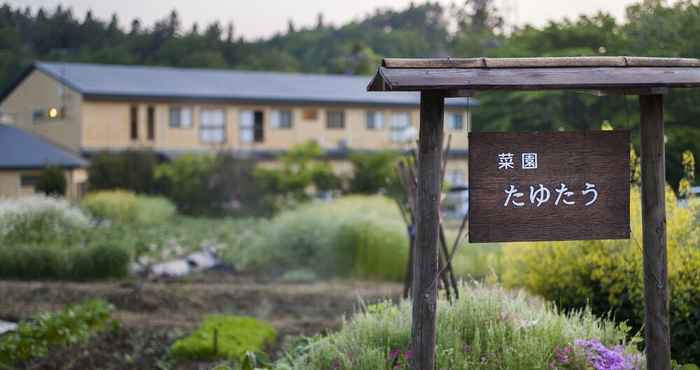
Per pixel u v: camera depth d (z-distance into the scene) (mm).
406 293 8266
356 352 5344
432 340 4559
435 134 4496
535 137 4633
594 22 15102
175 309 10828
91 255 14008
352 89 37094
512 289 7871
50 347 8078
